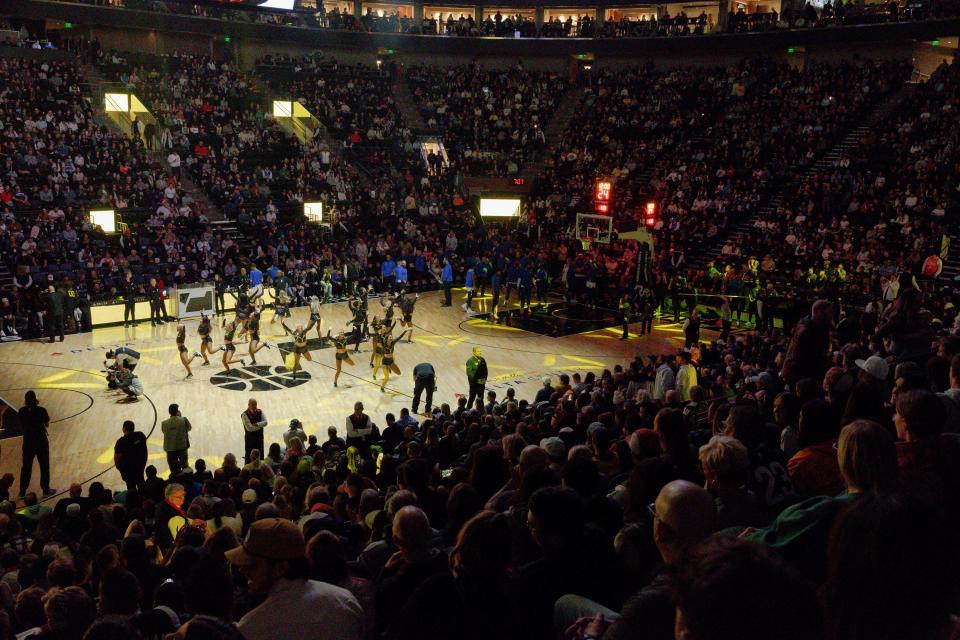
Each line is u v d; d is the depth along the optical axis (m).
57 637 4.54
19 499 15.35
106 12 42.09
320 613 3.79
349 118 45.78
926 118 36.22
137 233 32.62
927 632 1.94
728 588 1.64
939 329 19.11
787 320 26.22
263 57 47.53
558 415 11.59
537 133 47.12
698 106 44.31
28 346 25.97
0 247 29.28
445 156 46.44
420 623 3.54
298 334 23.08
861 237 31.95
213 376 23.17
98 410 20.22
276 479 11.28
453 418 15.24
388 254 35.56
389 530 6.27
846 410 5.29
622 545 4.21
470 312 32.12
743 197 36.62
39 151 34.22
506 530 3.78
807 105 41.19
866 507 2.08
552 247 36.94
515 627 3.69
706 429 8.93
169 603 5.69
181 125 39.78
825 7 44.25
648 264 30.72
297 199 38.84
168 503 10.65
